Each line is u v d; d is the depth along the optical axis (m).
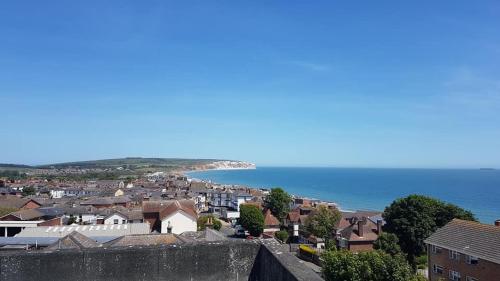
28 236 45.47
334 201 156.75
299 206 94.19
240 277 9.48
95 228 50.03
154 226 76.12
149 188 150.12
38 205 85.12
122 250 9.16
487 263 33.22
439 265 39.16
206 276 9.39
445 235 39.50
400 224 54.06
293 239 74.06
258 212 75.31
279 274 8.05
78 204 86.44
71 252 8.95
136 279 9.12
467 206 130.75
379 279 29.58
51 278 8.77
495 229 35.84
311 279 6.90
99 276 8.99
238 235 76.62
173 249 9.34
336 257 32.28
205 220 83.19
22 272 8.65
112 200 95.88
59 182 175.62
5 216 64.75
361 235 58.34
